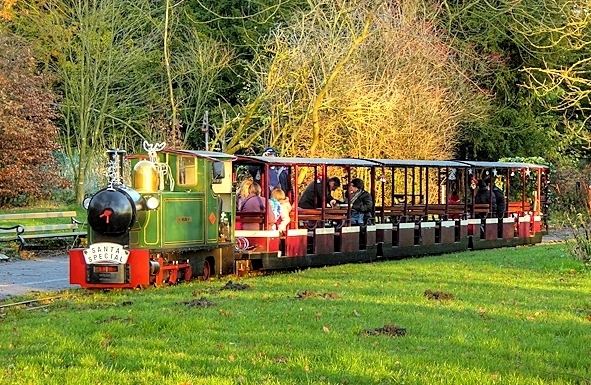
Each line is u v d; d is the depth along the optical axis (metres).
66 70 37.66
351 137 32.09
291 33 33.22
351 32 30.66
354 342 10.72
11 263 21.69
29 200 34.47
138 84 39.31
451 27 43.53
